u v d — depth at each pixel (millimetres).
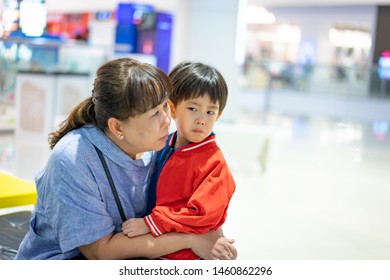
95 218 1530
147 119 1506
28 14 7234
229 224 4359
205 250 1595
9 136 7523
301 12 19312
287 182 6160
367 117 14633
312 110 15375
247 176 6324
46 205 1588
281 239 4059
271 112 15438
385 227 4570
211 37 7180
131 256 1580
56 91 7227
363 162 7926
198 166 1611
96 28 14102
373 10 17250
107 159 1583
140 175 1655
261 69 16219
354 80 14883
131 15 12453
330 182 6340
